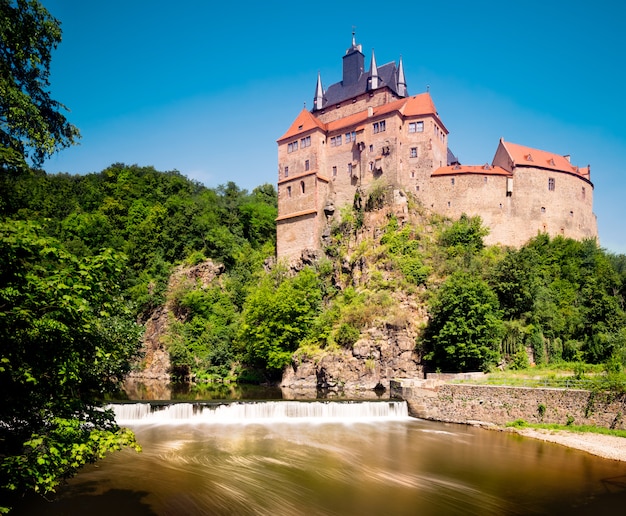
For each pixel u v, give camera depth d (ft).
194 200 405.39
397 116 297.33
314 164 317.63
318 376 221.66
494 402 142.61
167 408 144.15
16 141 69.31
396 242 262.67
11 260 46.60
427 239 271.28
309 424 142.00
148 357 282.36
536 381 148.05
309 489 90.07
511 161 299.99
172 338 277.03
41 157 75.41
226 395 194.29
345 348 223.92
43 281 49.14
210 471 98.27
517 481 95.35
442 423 146.51
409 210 280.31
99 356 61.82
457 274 209.77
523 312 201.26
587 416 127.34
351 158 312.91
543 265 252.42
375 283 246.47
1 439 55.72
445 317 195.62
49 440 50.78
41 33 73.31
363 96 336.29
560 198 301.84
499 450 116.16
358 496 87.10
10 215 67.00
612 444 116.37
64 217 361.71
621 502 85.35
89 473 94.48
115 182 409.28
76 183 420.36
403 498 86.53
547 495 88.38
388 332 218.79
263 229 374.84
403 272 246.68
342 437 127.75
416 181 298.56
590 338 191.62
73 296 49.49
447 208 291.99
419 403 156.04
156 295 301.22
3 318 45.98
